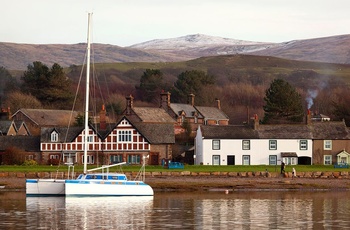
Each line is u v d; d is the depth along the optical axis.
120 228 121.69
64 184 163.88
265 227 123.25
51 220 129.62
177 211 142.50
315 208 148.00
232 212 141.38
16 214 136.50
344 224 126.69
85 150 168.00
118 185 165.12
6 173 199.00
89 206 149.50
